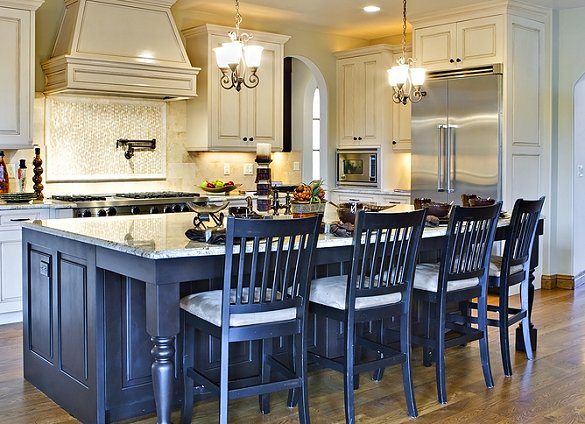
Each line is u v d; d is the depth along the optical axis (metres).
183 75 5.96
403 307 3.32
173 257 2.74
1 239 4.94
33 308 3.76
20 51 5.18
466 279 3.70
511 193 6.14
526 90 6.25
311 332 3.78
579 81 6.53
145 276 2.80
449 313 4.49
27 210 5.03
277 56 6.79
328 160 7.79
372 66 7.34
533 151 6.39
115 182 6.21
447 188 6.36
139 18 5.75
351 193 7.60
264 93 6.72
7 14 5.11
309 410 3.42
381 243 3.52
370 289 3.16
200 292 3.29
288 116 8.70
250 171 7.19
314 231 2.92
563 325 5.14
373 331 4.02
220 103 6.42
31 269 3.78
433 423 3.26
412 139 6.60
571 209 6.53
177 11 6.47
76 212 5.27
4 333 4.80
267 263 2.83
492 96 6.02
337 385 3.78
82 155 5.98
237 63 4.00
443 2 6.08
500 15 5.99
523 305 4.25
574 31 6.37
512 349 4.50
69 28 5.50
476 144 6.15
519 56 6.14
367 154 7.42
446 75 6.38
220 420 2.82
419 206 4.17
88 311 3.18
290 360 3.64
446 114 6.34
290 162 7.84
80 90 5.43
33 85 5.27
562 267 6.63
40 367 3.70
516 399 3.58
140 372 3.26
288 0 6.08
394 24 7.13
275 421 3.27
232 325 2.82
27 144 5.27
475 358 4.30
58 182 5.87
